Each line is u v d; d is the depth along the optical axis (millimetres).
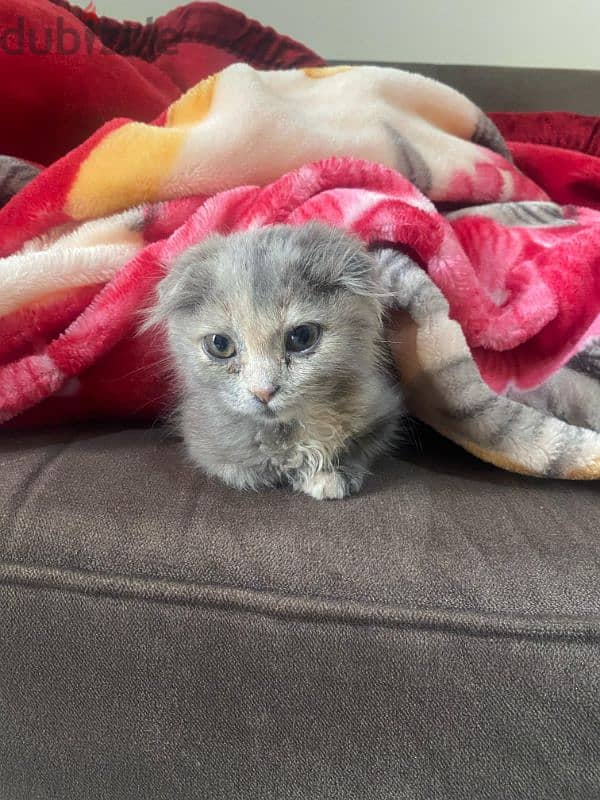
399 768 192
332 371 247
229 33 504
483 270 333
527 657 182
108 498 217
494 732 186
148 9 610
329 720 190
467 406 262
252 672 189
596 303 298
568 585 190
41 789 212
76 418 297
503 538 208
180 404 282
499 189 392
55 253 276
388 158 356
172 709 194
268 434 249
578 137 559
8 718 201
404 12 675
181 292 247
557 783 189
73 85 382
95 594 190
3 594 191
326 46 688
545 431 252
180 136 305
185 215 309
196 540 201
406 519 217
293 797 199
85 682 195
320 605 186
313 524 213
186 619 188
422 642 183
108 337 275
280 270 237
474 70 645
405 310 268
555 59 702
